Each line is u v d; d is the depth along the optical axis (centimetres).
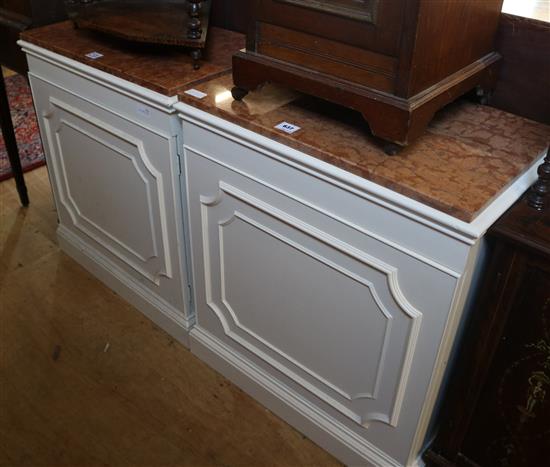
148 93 120
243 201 114
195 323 151
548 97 108
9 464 125
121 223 155
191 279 145
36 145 246
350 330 110
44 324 161
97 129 142
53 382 144
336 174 95
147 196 138
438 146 100
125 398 141
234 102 114
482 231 83
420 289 94
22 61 166
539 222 89
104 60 131
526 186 95
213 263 132
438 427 120
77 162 157
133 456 128
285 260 114
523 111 112
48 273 179
